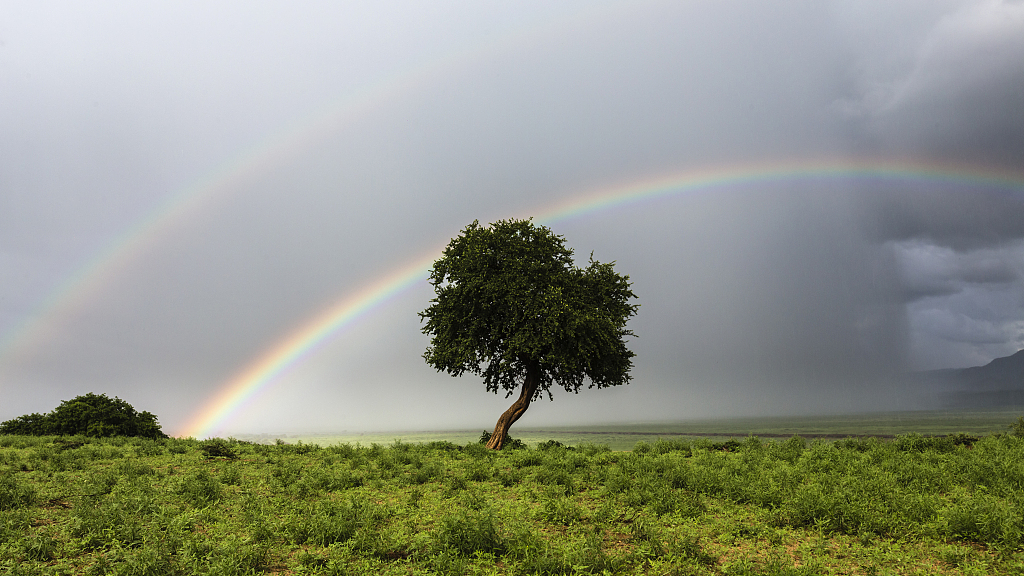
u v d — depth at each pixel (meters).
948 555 8.55
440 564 8.25
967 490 13.39
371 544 9.21
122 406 47.03
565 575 8.09
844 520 10.26
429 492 14.36
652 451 24.78
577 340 29.97
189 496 13.15
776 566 8.02
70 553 8.98
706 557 8.71
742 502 12.66
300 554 8.82
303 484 14.41
